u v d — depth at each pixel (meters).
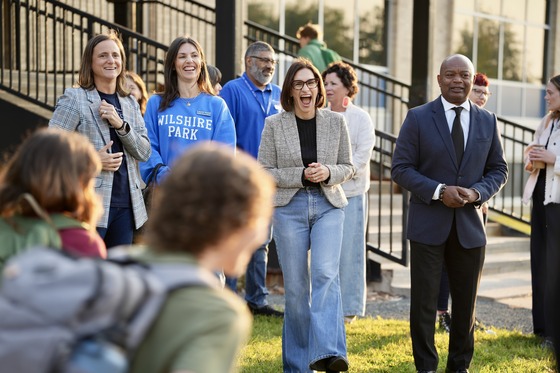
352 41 14.57
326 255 4.80
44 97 9.14
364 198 6.30
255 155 6.68
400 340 6.12
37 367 1.47
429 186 4.91
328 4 14.29
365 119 6.28
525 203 6.43
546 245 5.84
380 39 14.96
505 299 8.41
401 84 11.55
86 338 1.51
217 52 8.17
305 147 4.95
